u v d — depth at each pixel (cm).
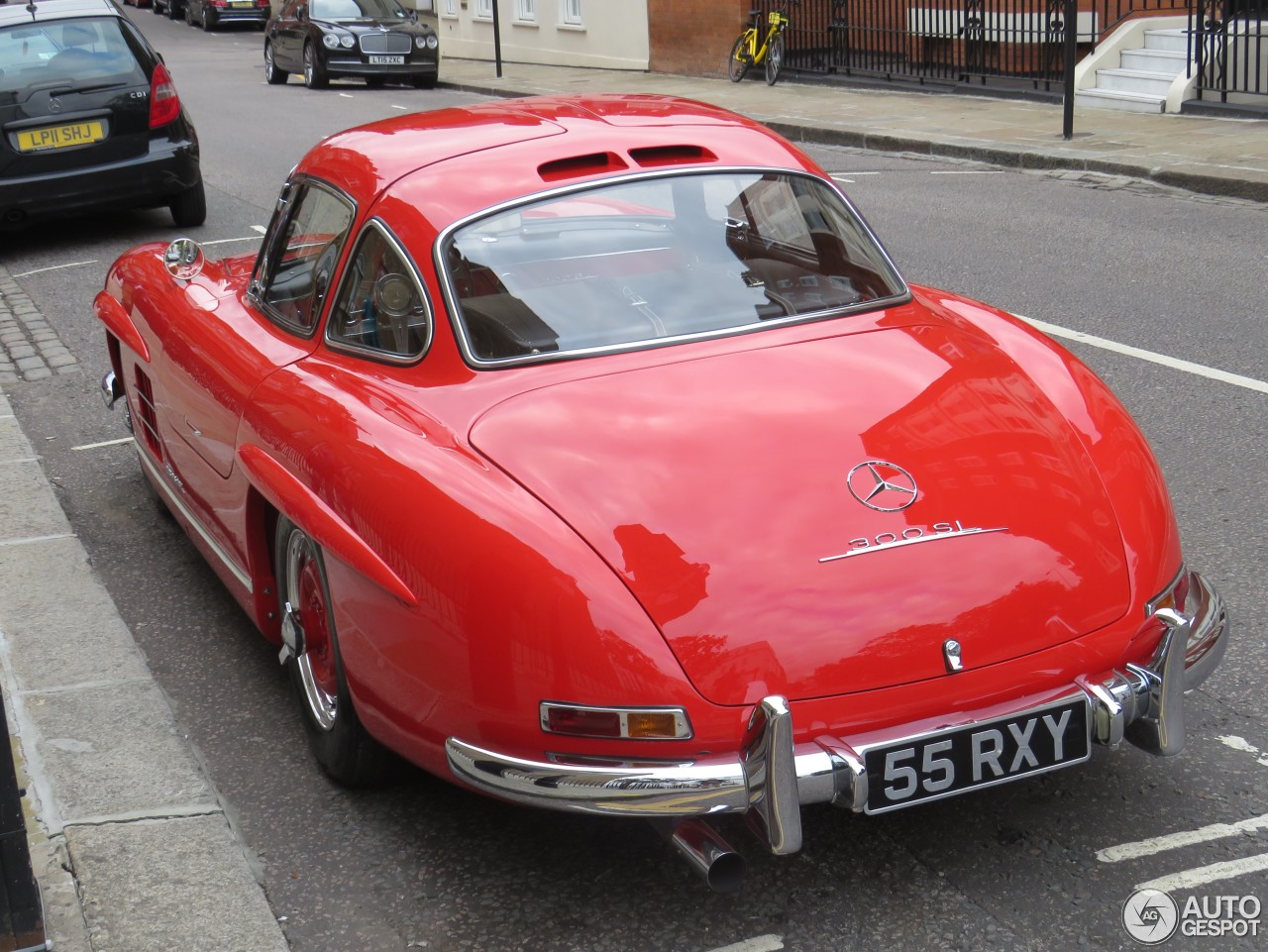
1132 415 627
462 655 293
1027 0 1900
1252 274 880
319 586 354
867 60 2156
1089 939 294
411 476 314
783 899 313
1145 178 1245
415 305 359
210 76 2958
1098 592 304
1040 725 294
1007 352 376
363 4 2630
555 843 341
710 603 283
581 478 305
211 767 388
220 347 429
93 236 1204
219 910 316
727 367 344
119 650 445
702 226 383
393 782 370
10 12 1147
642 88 2273
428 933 310
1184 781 350
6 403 725
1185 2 1716
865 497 304
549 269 364
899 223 1125
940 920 302
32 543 537
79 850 337
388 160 399
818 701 281
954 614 289
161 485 530
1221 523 507
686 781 278
